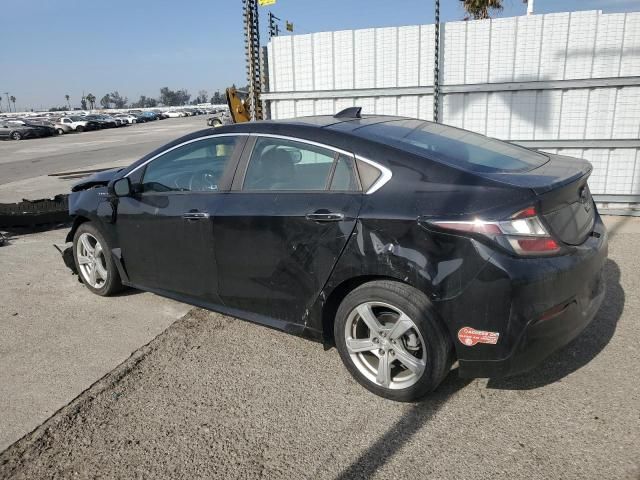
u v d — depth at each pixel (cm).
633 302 409
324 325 316
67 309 443
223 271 353
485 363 264
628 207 679
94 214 440
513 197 255
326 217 296
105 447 267
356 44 752
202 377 330
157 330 399
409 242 270
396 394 291
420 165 284
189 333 393
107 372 339
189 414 292
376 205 283
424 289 267
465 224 254
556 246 257
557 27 654
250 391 312
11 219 705
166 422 285
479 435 264
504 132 711
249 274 339
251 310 351
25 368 347
